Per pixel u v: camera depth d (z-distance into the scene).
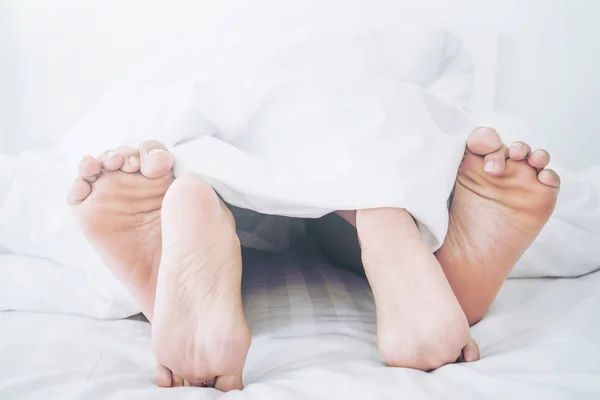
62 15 1.38
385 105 0.64
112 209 0.59
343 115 0.64
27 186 0.85
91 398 0.45
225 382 0.52
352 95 0.66
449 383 0.47
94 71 1.42
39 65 1.40
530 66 1.36
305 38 0.80
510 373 0.49
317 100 0.65
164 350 0.52
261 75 0.69
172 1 1.40
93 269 0.71
